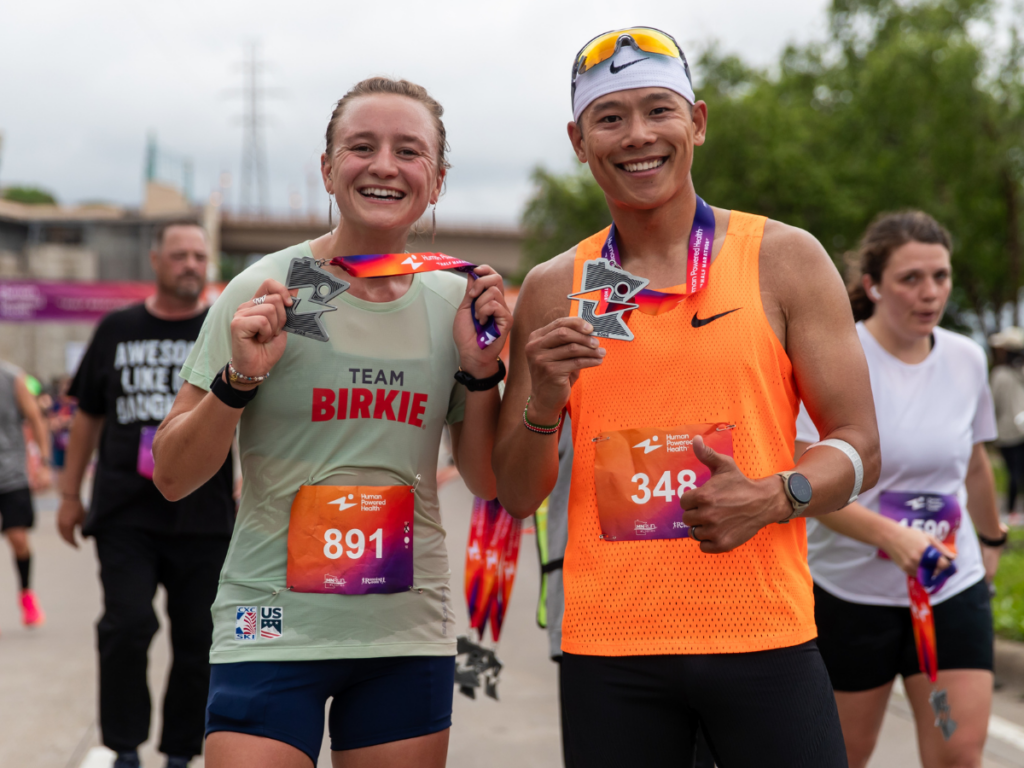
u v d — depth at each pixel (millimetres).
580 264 2141
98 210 44844
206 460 2084
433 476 2236
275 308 1989
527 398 2162
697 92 23875
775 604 1898
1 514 6359
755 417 1931
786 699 1870
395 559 2123
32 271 42125
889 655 2807
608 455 1975
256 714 2033
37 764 3920
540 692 4914
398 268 2066
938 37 20344
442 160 2291
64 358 33719
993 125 19469
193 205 49812
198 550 3682
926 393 2896
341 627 2086
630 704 1932
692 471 1923
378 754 2117
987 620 2785
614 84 1991
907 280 2852
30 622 6371
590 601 1967
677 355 1964
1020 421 10742
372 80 2227
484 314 2160
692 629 1897
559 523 2666
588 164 2076
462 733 4320
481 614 2840
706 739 1966
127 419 3725
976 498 3170
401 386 2156
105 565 3627
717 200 21734
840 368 1944
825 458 1873
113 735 3514
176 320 3857
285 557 2113
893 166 20781
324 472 2117
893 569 2779
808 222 21828
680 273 2049
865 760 2920
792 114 22703
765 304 1975
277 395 2113
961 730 2691
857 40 26203
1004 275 21031
